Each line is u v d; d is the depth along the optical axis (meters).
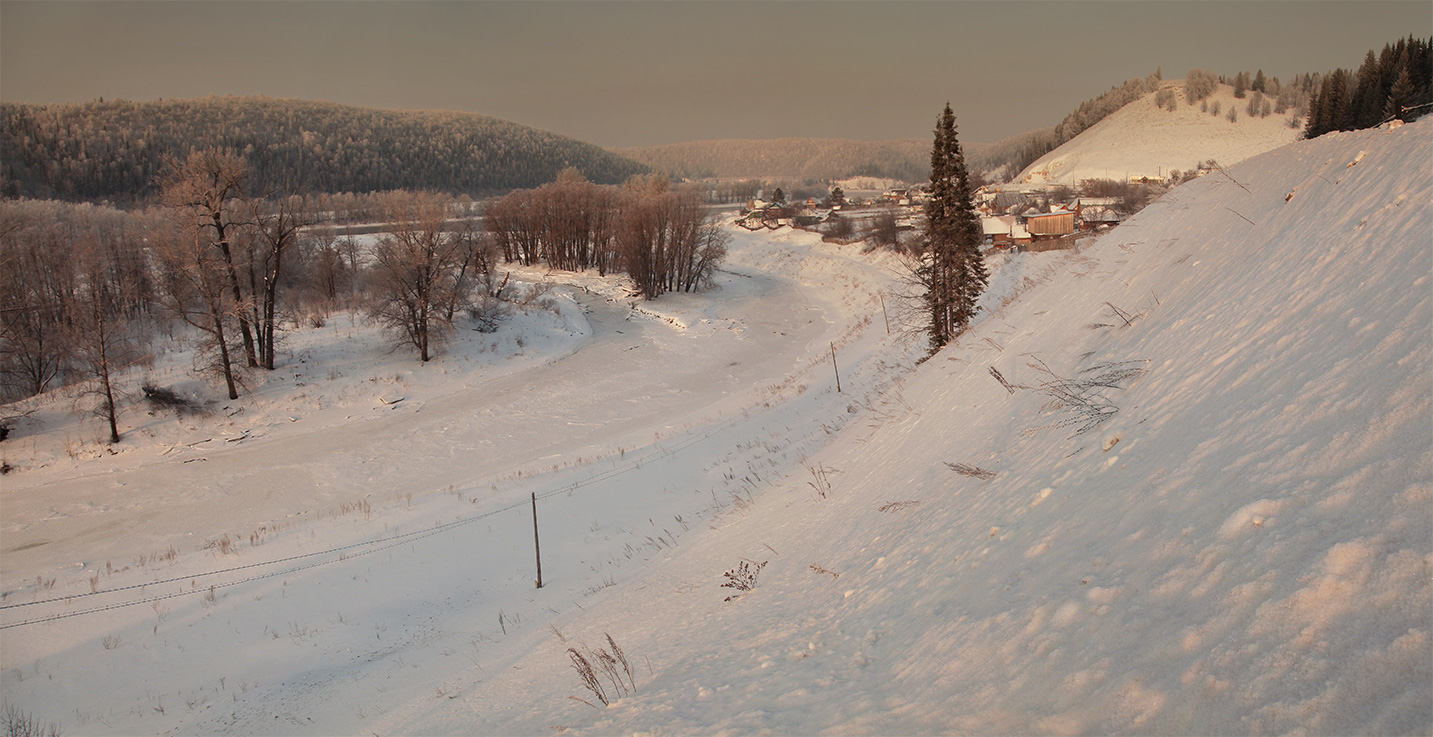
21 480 32.16
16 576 23.86
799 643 6.69
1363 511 3.29
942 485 9.55
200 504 30.34
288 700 14.45
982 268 36.25
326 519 28.14
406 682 13.91
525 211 99.88
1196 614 3.49
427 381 45.72
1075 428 7.72
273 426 38.78
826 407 31.98
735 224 162.12
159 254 46.06
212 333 40.78
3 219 51.16
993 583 5.43
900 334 45.97
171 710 15.25
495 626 16.55
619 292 79.94
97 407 36.69
